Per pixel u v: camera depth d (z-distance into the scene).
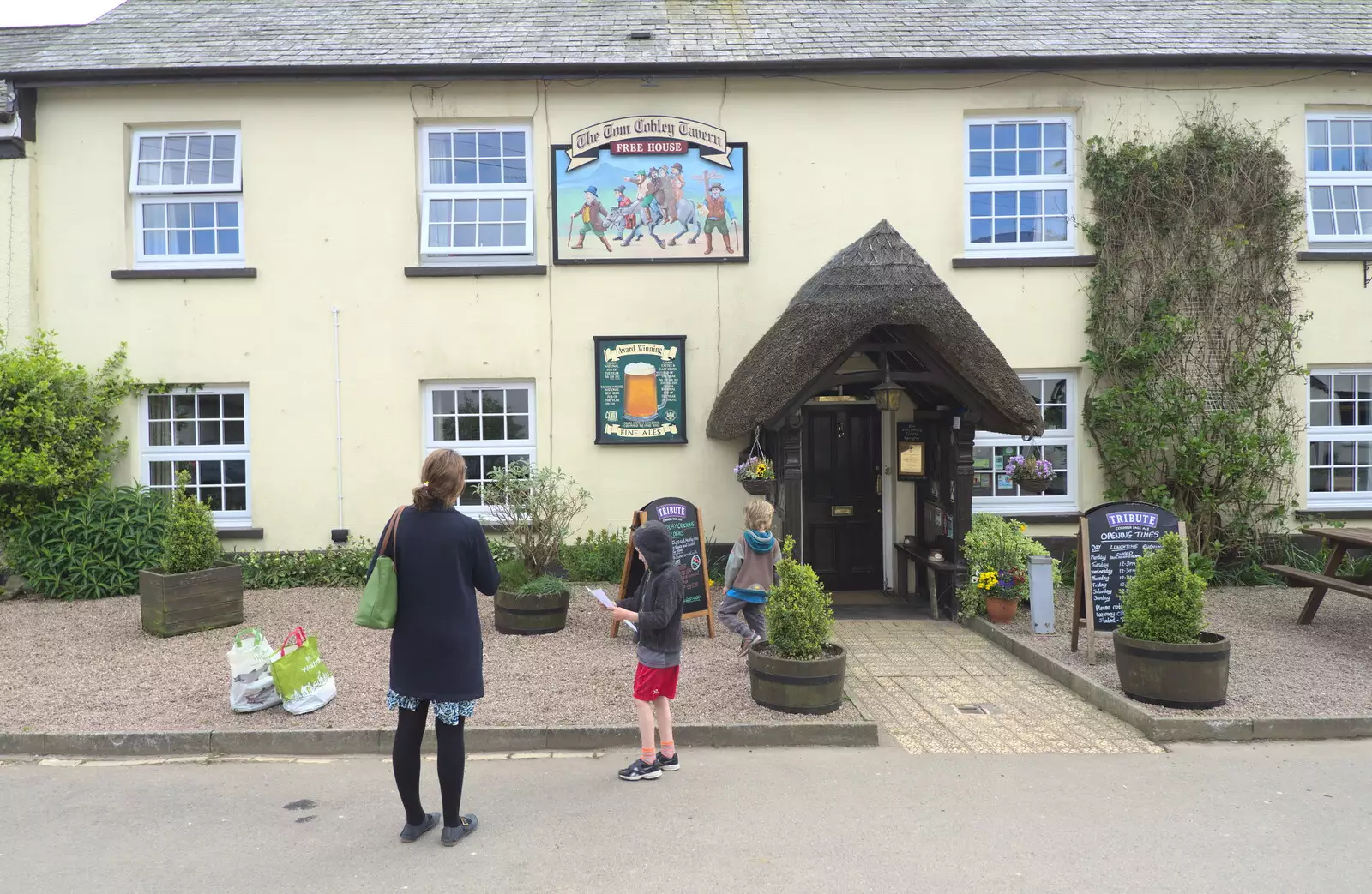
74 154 9.90
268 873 3.89
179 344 9.91
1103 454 9.94
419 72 9.66
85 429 9.48
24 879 3.84
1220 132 9.91
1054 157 10.15
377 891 3.73
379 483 9.98
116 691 6.23
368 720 5.64
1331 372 10.20
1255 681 6.38
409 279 9.95
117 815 4.51
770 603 5.89
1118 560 6.94
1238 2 11.38
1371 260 10.01
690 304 9.98
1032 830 4.28
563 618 7.88
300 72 9.59
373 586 4.07
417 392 9.98
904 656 7.46
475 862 3.97
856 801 4.61
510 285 9.95
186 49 10.00
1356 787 4.80
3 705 5.95
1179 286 9.79
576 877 3.84
